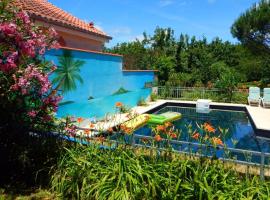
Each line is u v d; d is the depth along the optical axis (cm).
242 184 430
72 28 1254
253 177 458
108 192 438
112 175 460
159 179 436
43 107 570
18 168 564
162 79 2700
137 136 547
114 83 1652
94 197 455
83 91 1320
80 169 484
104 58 1520
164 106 2198
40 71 542
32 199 487
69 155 527
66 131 593
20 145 566
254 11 3180
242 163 482
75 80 1250
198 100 2141
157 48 3272
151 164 468
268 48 3247
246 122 1705
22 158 542
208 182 427
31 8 1103
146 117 1420
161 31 3675
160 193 429
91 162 493
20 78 496
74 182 482
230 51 3653
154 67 2655
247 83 3019
